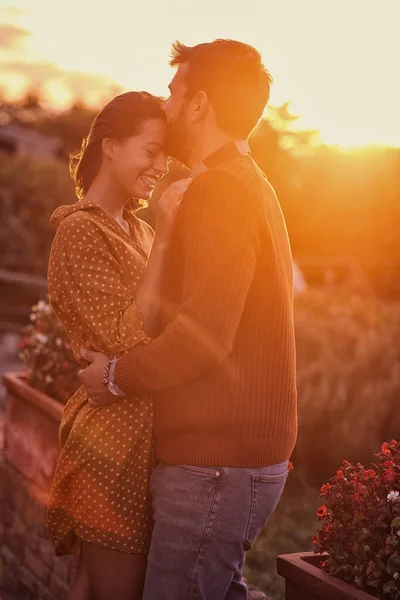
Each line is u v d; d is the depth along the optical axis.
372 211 14.66
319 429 6.19
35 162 16.75
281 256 2.14
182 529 2.12
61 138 26.92
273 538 5.32
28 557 4.30
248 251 1.99
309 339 6.19
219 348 1.98
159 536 2.16
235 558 2.19
